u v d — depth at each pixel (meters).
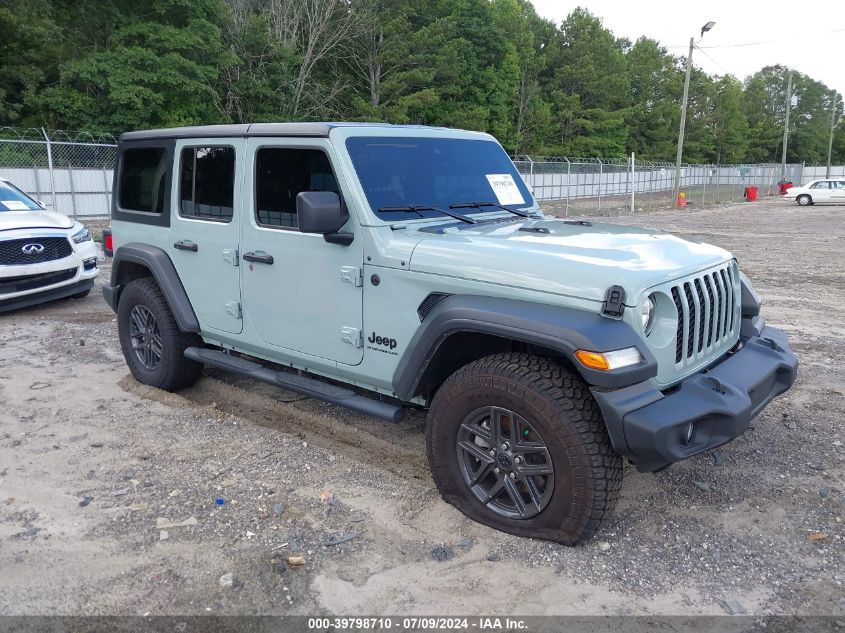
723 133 82.56
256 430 4.90
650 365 3.14
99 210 24.00
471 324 3.38
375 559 3.35
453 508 3.79
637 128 69.44
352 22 37.47
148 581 3.18
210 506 3.84
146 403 5.43
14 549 3.43
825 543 3.51
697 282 3.59
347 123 4.19
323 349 4.25
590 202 38.28
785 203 38.97
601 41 61.59
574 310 3.23
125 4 30.61
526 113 53.31
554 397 3.20
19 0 28.92
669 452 3.07
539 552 3.38
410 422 5.11
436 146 4.49
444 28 40.09
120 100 27.28
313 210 3.62
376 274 3.86
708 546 3.47
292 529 3.61
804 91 100.25
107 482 4.12
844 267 13.02
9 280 8.11
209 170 4.82
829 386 5.92
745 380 3.60
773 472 4.28
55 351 6.92
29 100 28.61
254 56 35.28
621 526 3.64
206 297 4.99
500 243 3.64
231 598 3.06
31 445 4.64
